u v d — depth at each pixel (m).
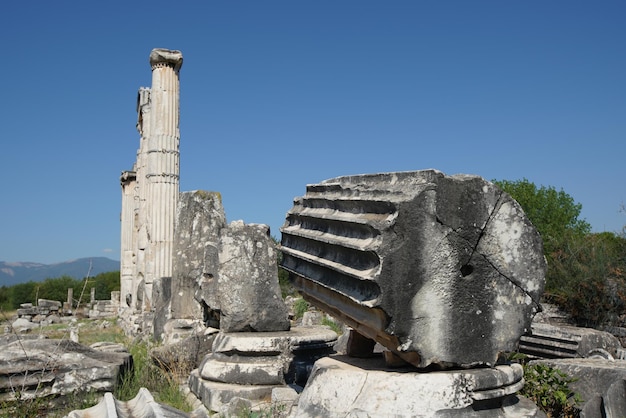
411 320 3.83
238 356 7.84
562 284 16.03
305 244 5.40
